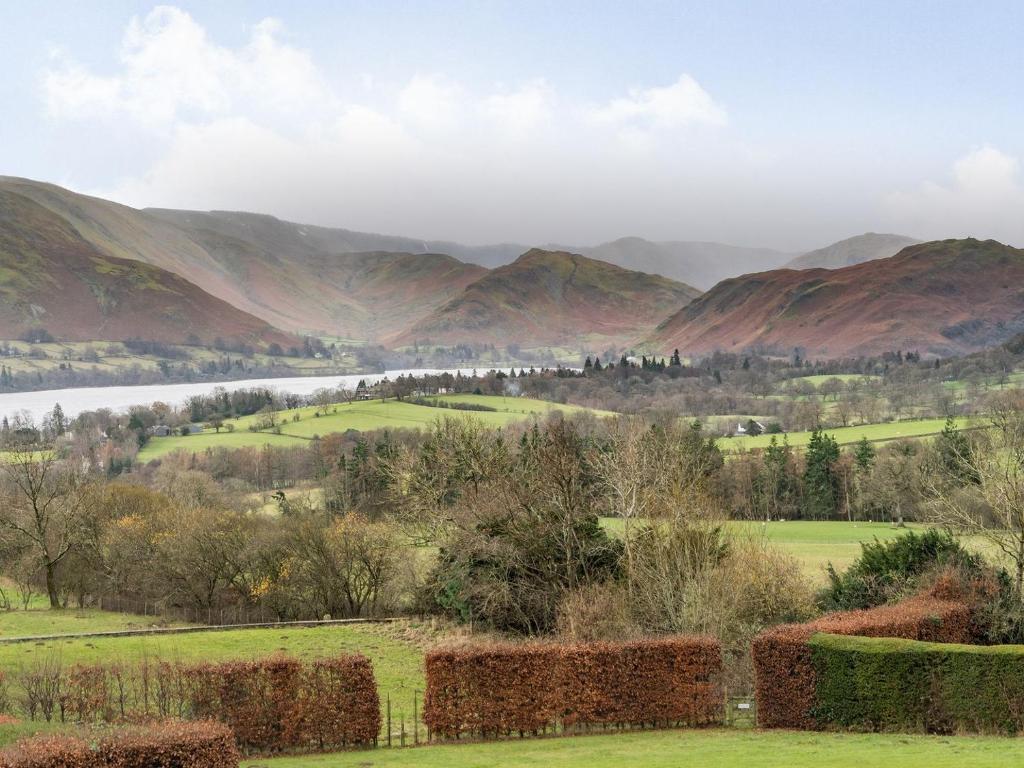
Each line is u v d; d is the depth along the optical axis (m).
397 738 30.34
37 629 58.62
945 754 22.19
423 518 66.44
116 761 20.34
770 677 29.47
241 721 28.11
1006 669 26.61
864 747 24.16
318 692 28.48
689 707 30.20
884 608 36.09
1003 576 39.56
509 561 52.88
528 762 23.70
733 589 42.50
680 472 51.56
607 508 56.25
